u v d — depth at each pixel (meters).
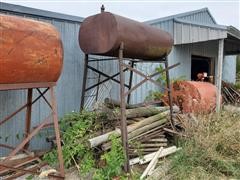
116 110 5.62
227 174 4.86
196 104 7.91
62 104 6.34
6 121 5.48
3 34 3.83
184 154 5.18
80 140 5.19
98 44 5.50
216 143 5.37
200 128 5.79
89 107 6.76
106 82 7.22
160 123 6.12
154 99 8.36
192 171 4.79
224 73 13.59
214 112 7.46
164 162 5.20
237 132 5.69
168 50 6.50
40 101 5.97
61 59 4.69
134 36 5.48
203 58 11.73
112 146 4.89
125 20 5.44
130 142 5.31
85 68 6.20
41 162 5.12
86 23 5.72
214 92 8.42
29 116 5.32
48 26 4.59
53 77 4.68
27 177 4.73
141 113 6.04
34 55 4.21
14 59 3.97
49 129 6.07
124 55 5.71
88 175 4.88
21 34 4.05
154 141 5.80
